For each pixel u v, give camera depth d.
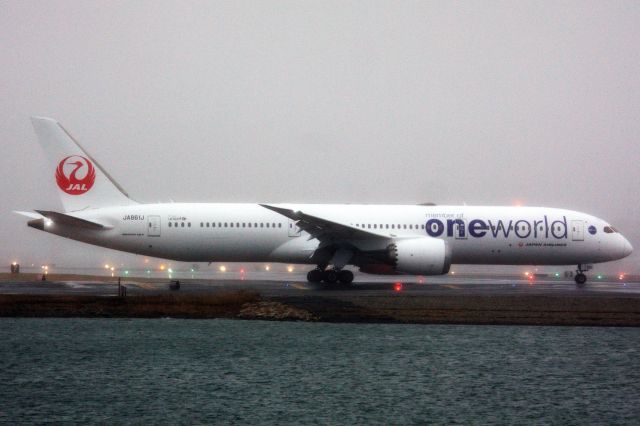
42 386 98.44
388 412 89.50
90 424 84.56
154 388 97.75
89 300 150.88
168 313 143.25
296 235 193.50
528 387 100.31
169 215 191.75
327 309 146.00
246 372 105.50
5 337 125.44
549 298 163.62
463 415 88.88
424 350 119.00
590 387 100.44
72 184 193.00
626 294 175.38
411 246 186.12
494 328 137.12
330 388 98.44
